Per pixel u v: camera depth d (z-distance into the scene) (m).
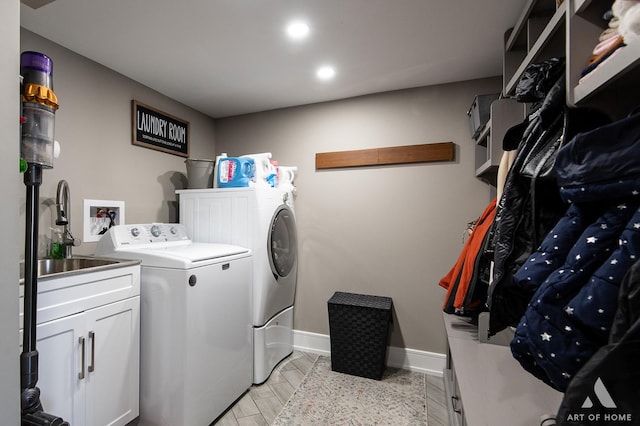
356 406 1.93
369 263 2.59
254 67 2.10
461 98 2.33
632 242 0.55
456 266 1.74
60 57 1.79
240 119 3.04
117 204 2.12
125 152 2.19
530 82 1.04
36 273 1.09
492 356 1.38
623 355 0.45
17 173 0.76
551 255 0.76
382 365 2.25
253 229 2.14
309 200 2.79
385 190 2.55
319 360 2.58
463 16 1.56
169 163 2.58
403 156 2.46
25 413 1.01
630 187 0.57
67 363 1.28
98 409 1.41
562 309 0.66
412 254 2.47
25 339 1.05
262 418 1.81
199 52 1.90
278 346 2.46
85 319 1.36
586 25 0.84
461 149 2.34
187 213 2.34
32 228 1.08
